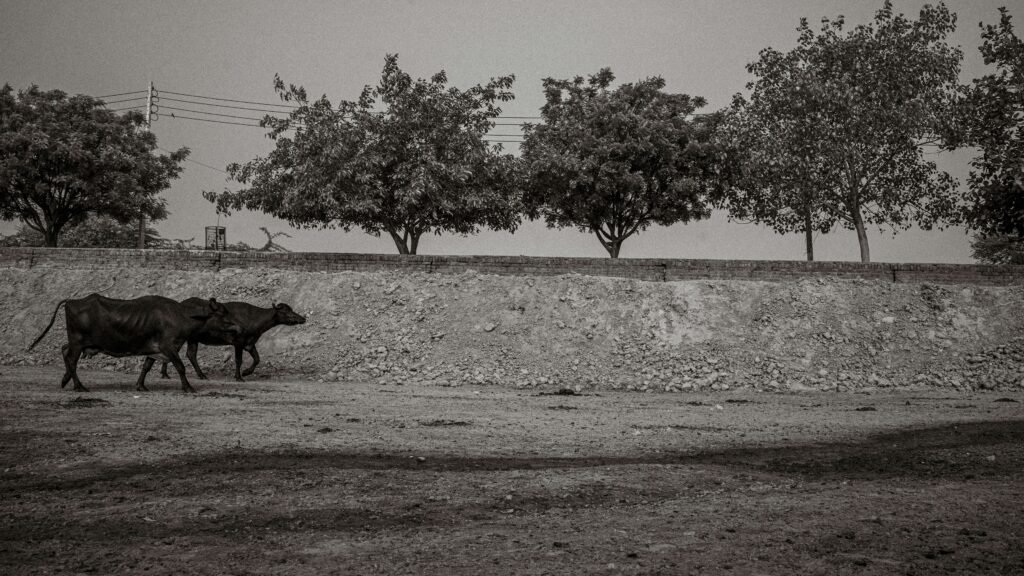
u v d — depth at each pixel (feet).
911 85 129.18
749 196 139.95
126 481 35.76
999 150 122.01
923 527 29.17
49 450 41.63
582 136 135.03
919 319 100.32
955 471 40.63
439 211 133.59
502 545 26.78
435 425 54.19
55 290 113.80
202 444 44.24
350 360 93.45
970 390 86.33
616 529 28.89
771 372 89.81
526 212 142.82
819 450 46.57
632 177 129.90
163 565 24.59
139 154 158.81
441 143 131.75
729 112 139.54
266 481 35.88
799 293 103.86
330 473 37.68
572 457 43.50
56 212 151.23
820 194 133.28
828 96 126.93
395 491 34.53
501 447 46.11
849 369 91.76
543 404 69.36
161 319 69.26
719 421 59.16
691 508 32.22
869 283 107.04
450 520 30.12
